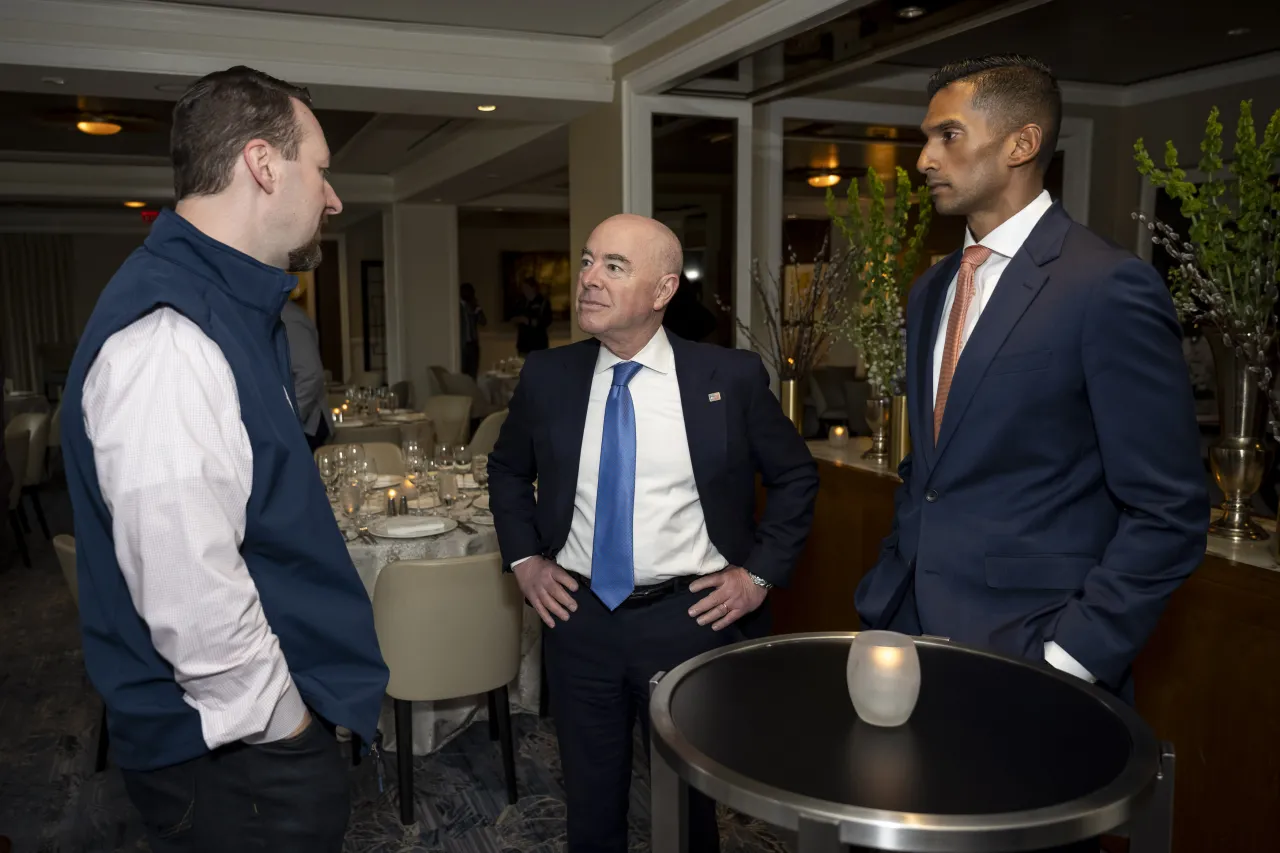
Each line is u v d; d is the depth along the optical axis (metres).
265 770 1.23
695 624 1.83
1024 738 1.04
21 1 3.87
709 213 4.52
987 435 1.49
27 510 6.68
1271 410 1.94
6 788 2.79
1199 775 2.04
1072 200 5.59
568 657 1.88
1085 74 5.26
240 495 1.17
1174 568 1.36
